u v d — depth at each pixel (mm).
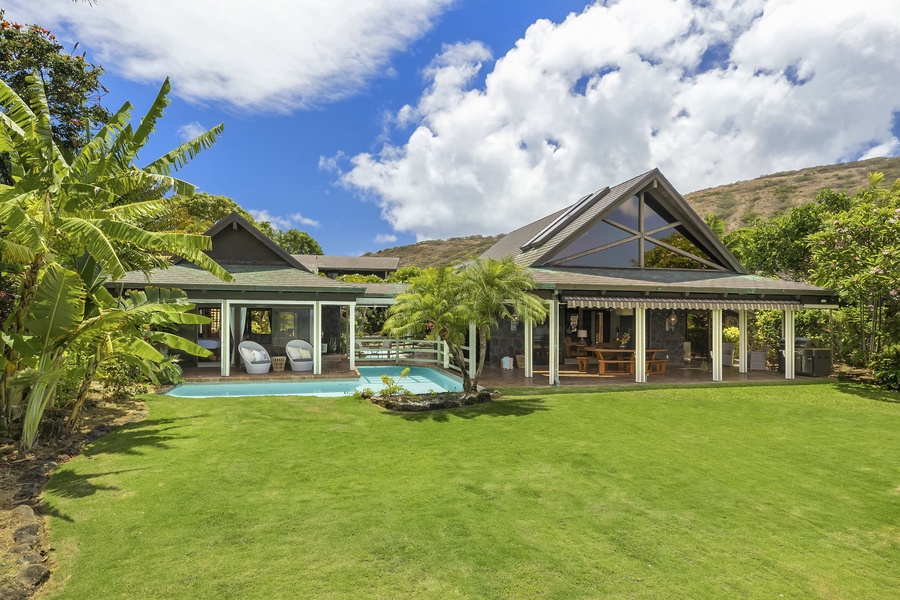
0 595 3871
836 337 20672
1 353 8195
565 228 20094
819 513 5898
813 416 11250
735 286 16906
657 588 4262
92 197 7875
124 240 7938
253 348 18844
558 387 14914
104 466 7305
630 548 4965
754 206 75062
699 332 24516
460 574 4434
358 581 4301
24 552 4602
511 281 12914
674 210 20188
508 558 4723
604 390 14766
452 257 103312
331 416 11000
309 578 4340
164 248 8617
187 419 10445
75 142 14719
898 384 15195
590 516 5699
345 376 17641
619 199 18953
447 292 12883
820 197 24859
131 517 5527
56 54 14195
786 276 26312
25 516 5371
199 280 17438
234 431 9453
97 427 9375
